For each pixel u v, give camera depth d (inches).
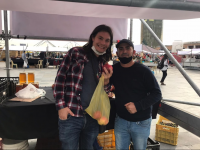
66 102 49.7
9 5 76.0
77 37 131.6
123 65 61.4
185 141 109.5
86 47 54.4
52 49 569.0
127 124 60.6
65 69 49.8
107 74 54.7
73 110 49.6
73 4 71.5
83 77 52.4
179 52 709.9
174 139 103.5
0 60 746.2
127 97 59.3
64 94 50.4
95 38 52.7
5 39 106.6
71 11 82.9
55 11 84.5
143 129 59.4
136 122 59.2
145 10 76.1
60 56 717.3
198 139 112.1
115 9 76.2
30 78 97.0
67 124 50.8
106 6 71.7
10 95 83.7
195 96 222.4
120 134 62.4
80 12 84.7
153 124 137.2
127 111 59.7
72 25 128.6
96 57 56.3
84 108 51.9
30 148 92.7
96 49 52.7
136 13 82.8
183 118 77.2
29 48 542.6
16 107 65.6
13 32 115.0
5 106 65.0
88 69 52.6
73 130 51.5
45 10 83.2
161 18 93.9
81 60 51.4
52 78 350.0
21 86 87.5
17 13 114.3
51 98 79.7
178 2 62.2
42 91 86.3
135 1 59.1
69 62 50.3
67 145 52.7
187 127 74.9
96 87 53.1
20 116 66.5
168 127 105.0
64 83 49.9
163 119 111.5
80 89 50.8
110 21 135.0
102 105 53.5
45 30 122.4
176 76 446.9
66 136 51.6
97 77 53.8
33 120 68.4
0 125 65.3
